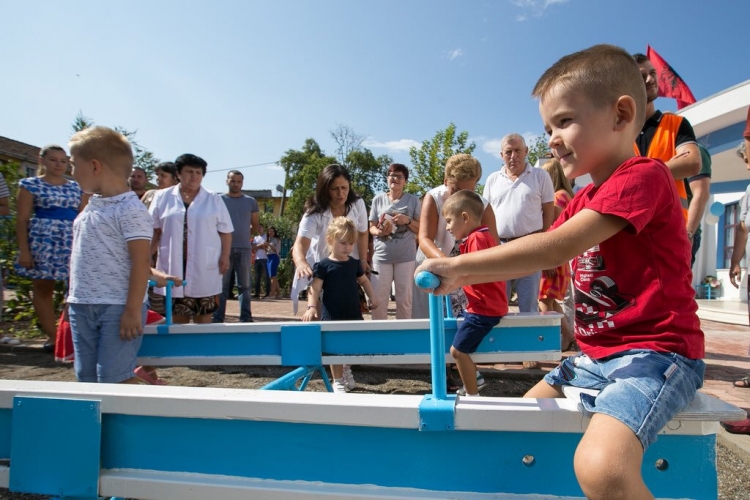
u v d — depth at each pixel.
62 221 4.79
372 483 1.23
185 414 1.27
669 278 1.33
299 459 1.25
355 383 3.98
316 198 4.08
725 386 3.76
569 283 4.69
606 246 1.41
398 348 2.76
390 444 1.22
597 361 1.44
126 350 2.38
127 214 2.38
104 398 1.31
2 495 2.15
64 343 2.70
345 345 2.80
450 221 3.19
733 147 8.92
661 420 1.11
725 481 2.32
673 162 2.88
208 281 4.31
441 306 1.29
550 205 4.30
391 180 4.77
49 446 1.33
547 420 1.17
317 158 28.94
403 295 4.60
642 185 1.27
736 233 4.32
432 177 18.36
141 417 1.32
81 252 2.36
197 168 4.34
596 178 1.50
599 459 1.03
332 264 3.64
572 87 1.39
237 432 1.28
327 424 1.24
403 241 4.55
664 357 1.26
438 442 1.21
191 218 4.27
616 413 1.10
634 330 1.36
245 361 2.86
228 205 6.20
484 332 2.74
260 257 13.01
